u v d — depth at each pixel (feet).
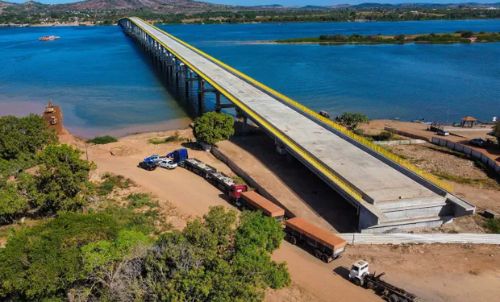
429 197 156.87
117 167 217.77
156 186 193.88
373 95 406.00
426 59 618.44
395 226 153.58
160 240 111.65
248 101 277.03
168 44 501.15
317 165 181.78
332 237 139.54
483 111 361.51
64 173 154.61
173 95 398.01
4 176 179.22
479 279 130.72
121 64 569.64
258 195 171.12
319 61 590.14
